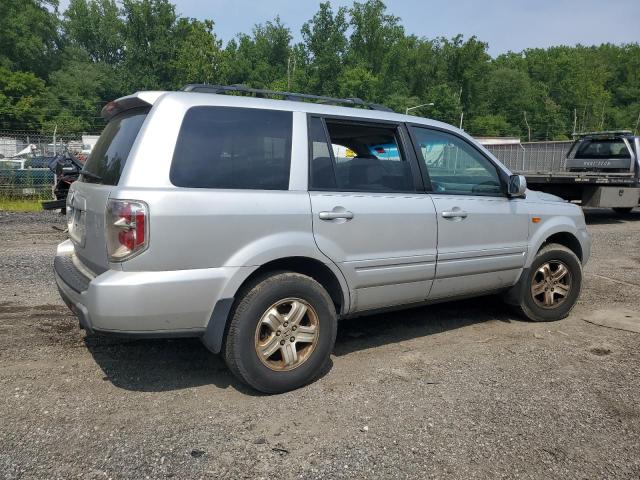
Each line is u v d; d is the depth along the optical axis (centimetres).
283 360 367
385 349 454
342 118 409
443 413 342
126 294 315
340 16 8262
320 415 336
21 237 975
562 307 541
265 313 356
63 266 402
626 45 11269
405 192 434
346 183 402
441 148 468
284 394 366
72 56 8469
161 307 323
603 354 449
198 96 358
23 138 1767
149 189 323
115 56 9281
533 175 1291
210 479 270
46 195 1559
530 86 9394
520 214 506
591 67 9794
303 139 386
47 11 8056
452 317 548
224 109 361
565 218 546
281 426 322
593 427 328
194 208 330
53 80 7344
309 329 375
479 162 492
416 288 440
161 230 321
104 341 452
